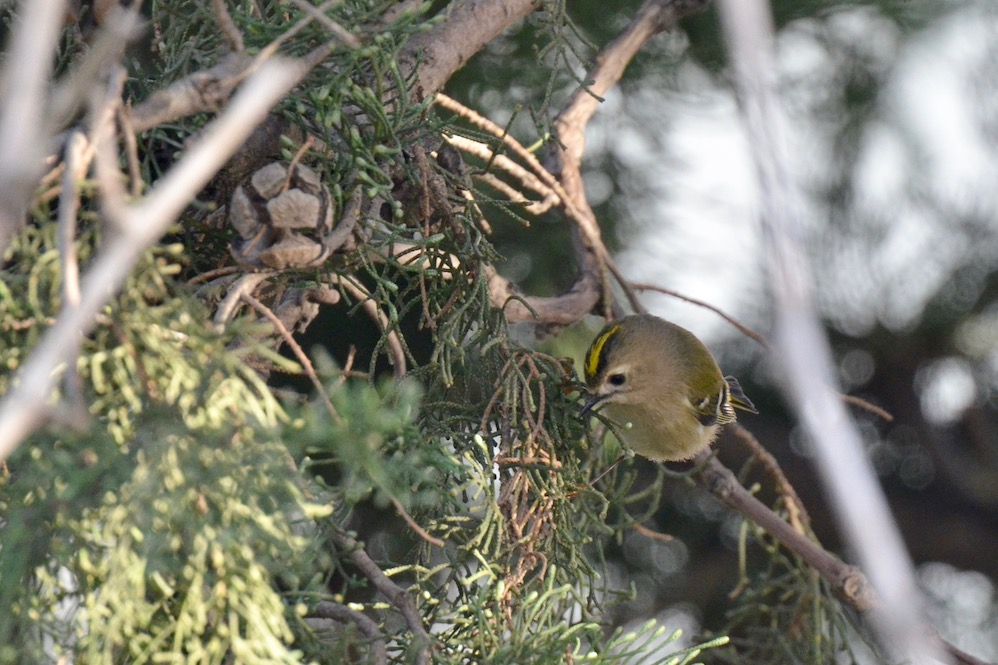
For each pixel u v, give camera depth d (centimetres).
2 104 315
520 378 620
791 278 310
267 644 423
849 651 796
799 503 845
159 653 419
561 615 600
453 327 605
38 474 415
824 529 1269
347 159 541
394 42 552
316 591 476
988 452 1284
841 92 1085
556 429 643
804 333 305
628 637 522
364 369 958
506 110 943
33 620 415
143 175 525
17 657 415
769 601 1066
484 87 937
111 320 422
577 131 797
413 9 515
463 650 529
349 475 454
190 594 414
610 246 1052
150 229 295
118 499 415
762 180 317
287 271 538
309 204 484
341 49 515
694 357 1030
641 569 1146
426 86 623
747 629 830
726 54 978
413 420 514
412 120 563
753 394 1263
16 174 282
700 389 1020
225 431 422
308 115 545
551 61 934
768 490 1270
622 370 978
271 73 301
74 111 443
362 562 515
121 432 420
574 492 631
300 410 457
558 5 671
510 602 554
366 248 557
